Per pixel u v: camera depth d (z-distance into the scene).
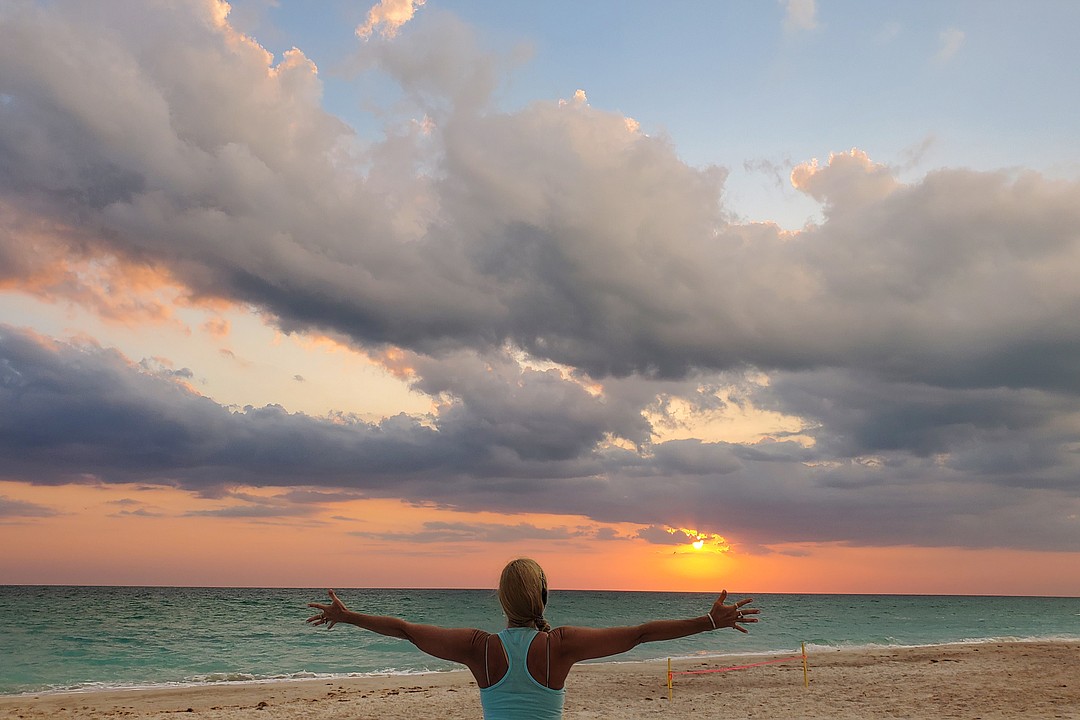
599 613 101.38
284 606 91.00
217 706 16.89
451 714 15.34
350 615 2.78
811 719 14.59
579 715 15.20
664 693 18.70
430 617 82.50
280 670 28.17
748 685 20.25
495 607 106.25
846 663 25.91
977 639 44.47
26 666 29.97
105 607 83.75
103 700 18.33
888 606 132.50
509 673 2.56
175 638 43.28
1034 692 18.05
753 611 2.56
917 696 17.56
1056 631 54.47
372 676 24.89
